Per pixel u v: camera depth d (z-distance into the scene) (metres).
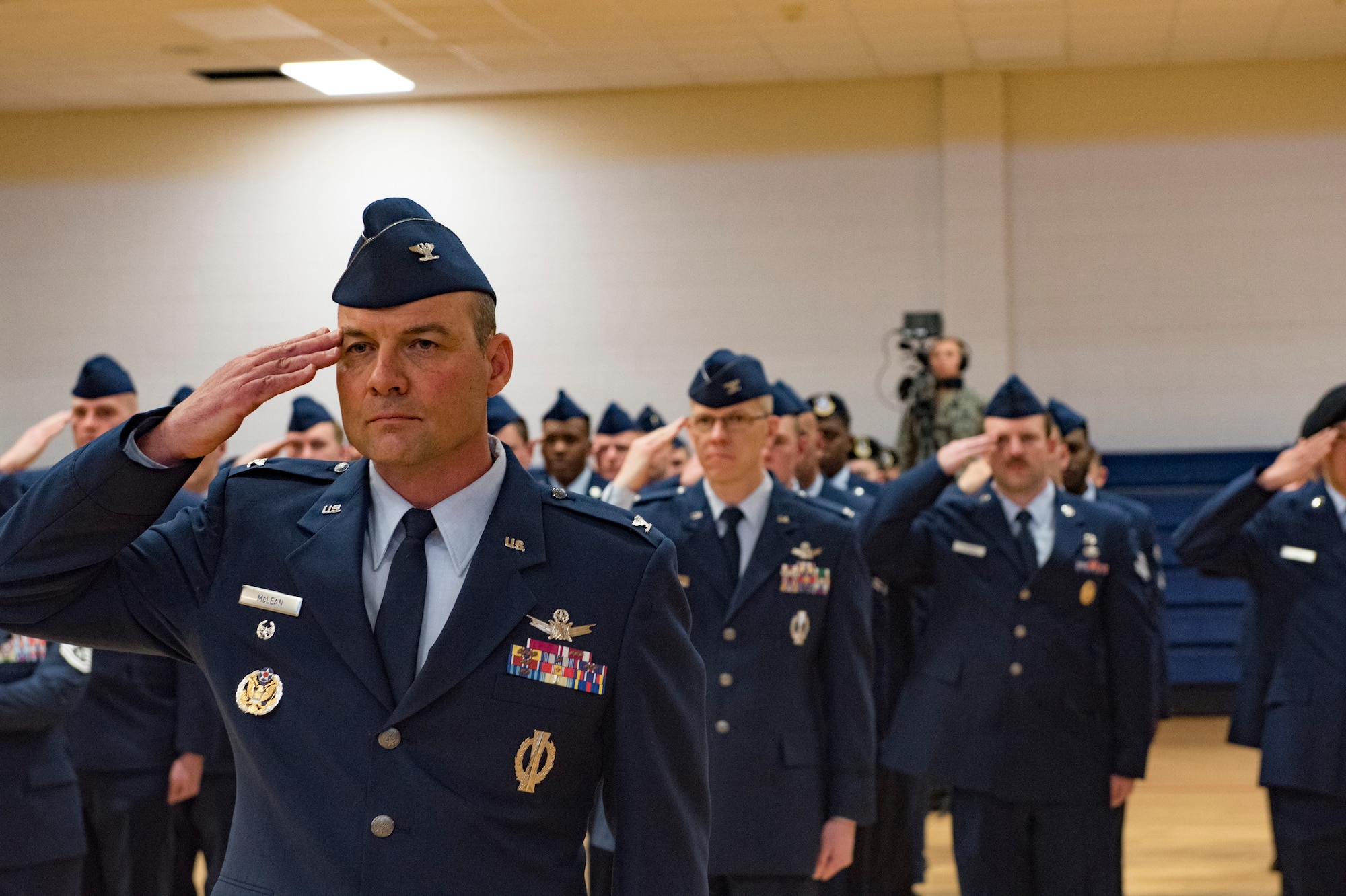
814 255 10.99
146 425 1.59
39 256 11.47
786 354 11.02
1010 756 4.22
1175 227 10.73
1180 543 4.66
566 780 1.62
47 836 3.53
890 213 10.92
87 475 1.55
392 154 11.31
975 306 10.75
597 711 1.64
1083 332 10.80
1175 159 10.72
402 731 1.57
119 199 11.44
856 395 10.95
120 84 10.62
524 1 8.73
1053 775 4.21
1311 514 4.56
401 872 1.53
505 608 1.62
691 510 3.67
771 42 9.80
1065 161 10.81
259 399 1.58
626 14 9.07
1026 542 4.38
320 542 1.66
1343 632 4.45
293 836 1.56
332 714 1.59
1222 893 5.72
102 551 1.59
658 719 1.67
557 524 1.72
